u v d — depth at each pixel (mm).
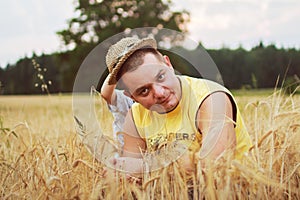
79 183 2645
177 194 2484
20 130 4266
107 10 38938
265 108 3961
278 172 2656
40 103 8336
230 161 2430
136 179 2668
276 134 2842
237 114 2943
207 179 2346
